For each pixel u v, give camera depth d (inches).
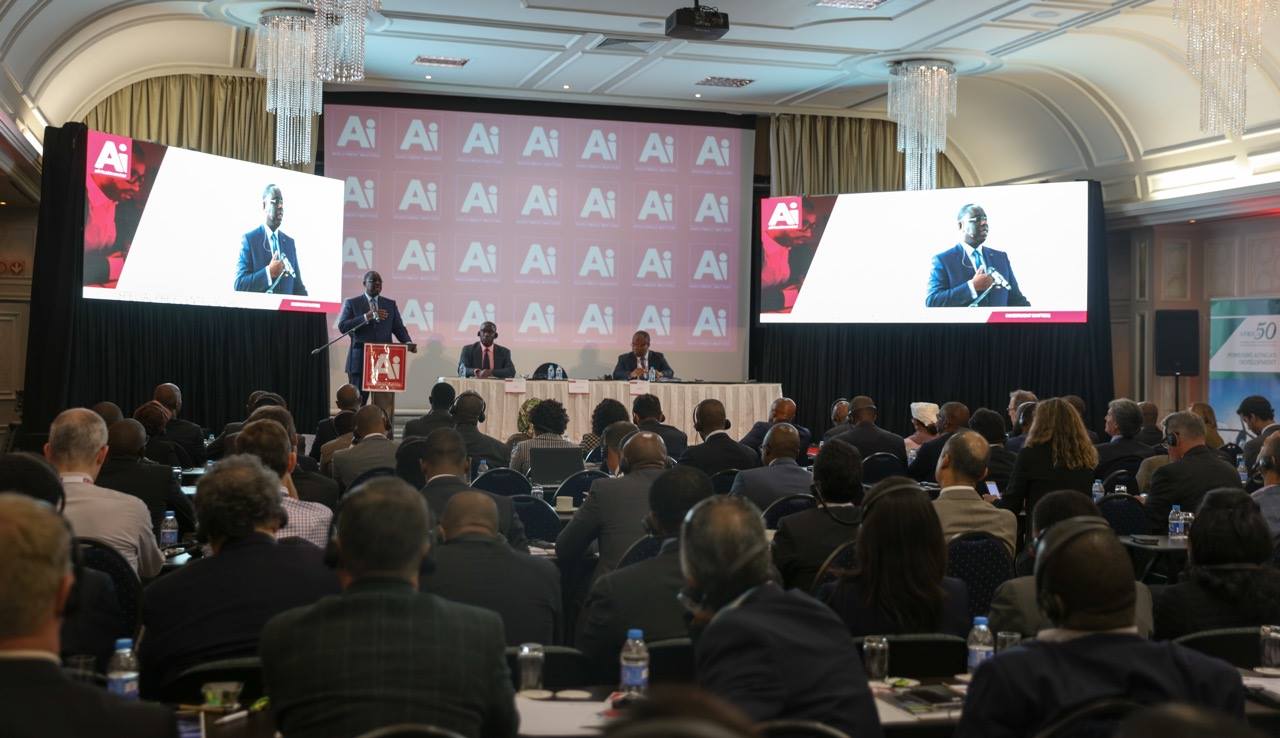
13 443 375.9
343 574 91.1
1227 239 511.5
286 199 452.1
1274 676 114.5
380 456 244.5
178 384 448.1
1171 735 39.1
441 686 82.7
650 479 185.3
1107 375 495.8
